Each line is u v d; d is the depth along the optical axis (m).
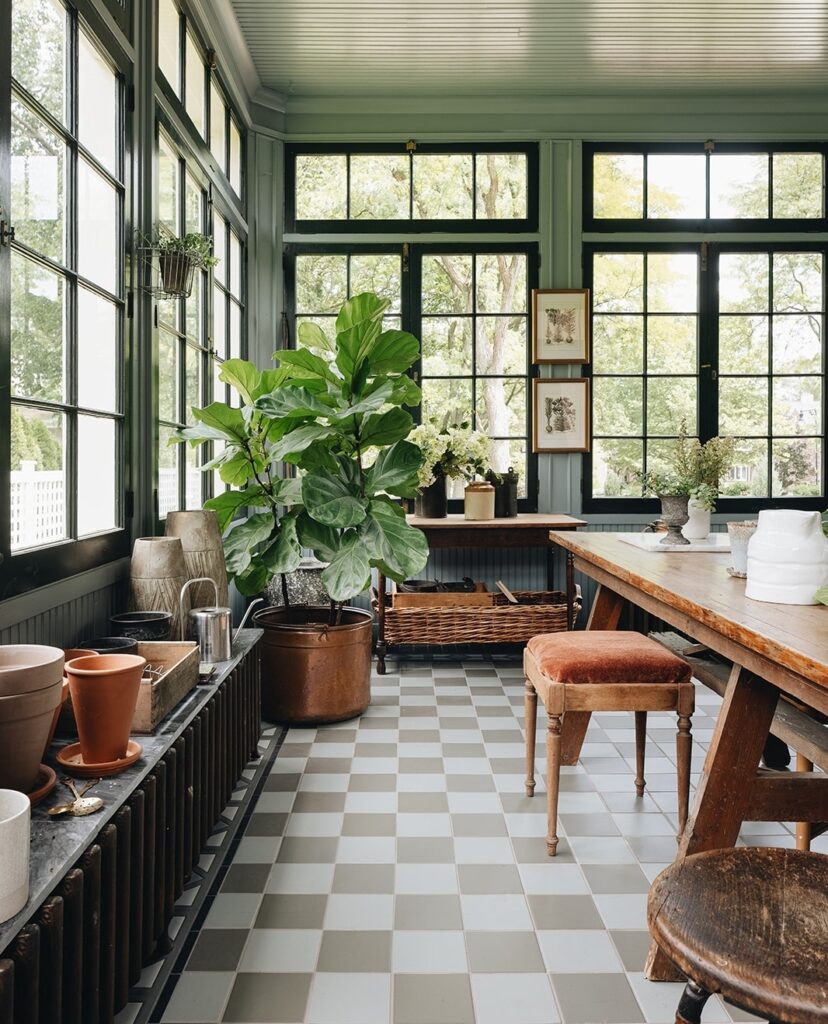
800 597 1.90
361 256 5.38
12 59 2.02
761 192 5.42
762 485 5.46
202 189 3.99
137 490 2.95
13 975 1.07
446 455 4.89
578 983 1.82
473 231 5.37
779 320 5.43
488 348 5.42
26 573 2.02
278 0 4.15
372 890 2.22
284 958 1.90
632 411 5.45
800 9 4.30
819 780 1.93
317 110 5.32
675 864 1.27
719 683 2.59
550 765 2.43
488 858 2.40
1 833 1.08
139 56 2.97
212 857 2.39
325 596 4.63
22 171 2.08
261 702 3.66
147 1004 1.71
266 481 5.02
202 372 4.05
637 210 5.41
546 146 5.36
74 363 2.41
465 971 1.86
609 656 2.46
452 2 4.20
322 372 3.62
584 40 4.62
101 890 1.46
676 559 2.84
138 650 2.30
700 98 5.35
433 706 3.99
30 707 1.41
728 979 1.00
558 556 5.45
